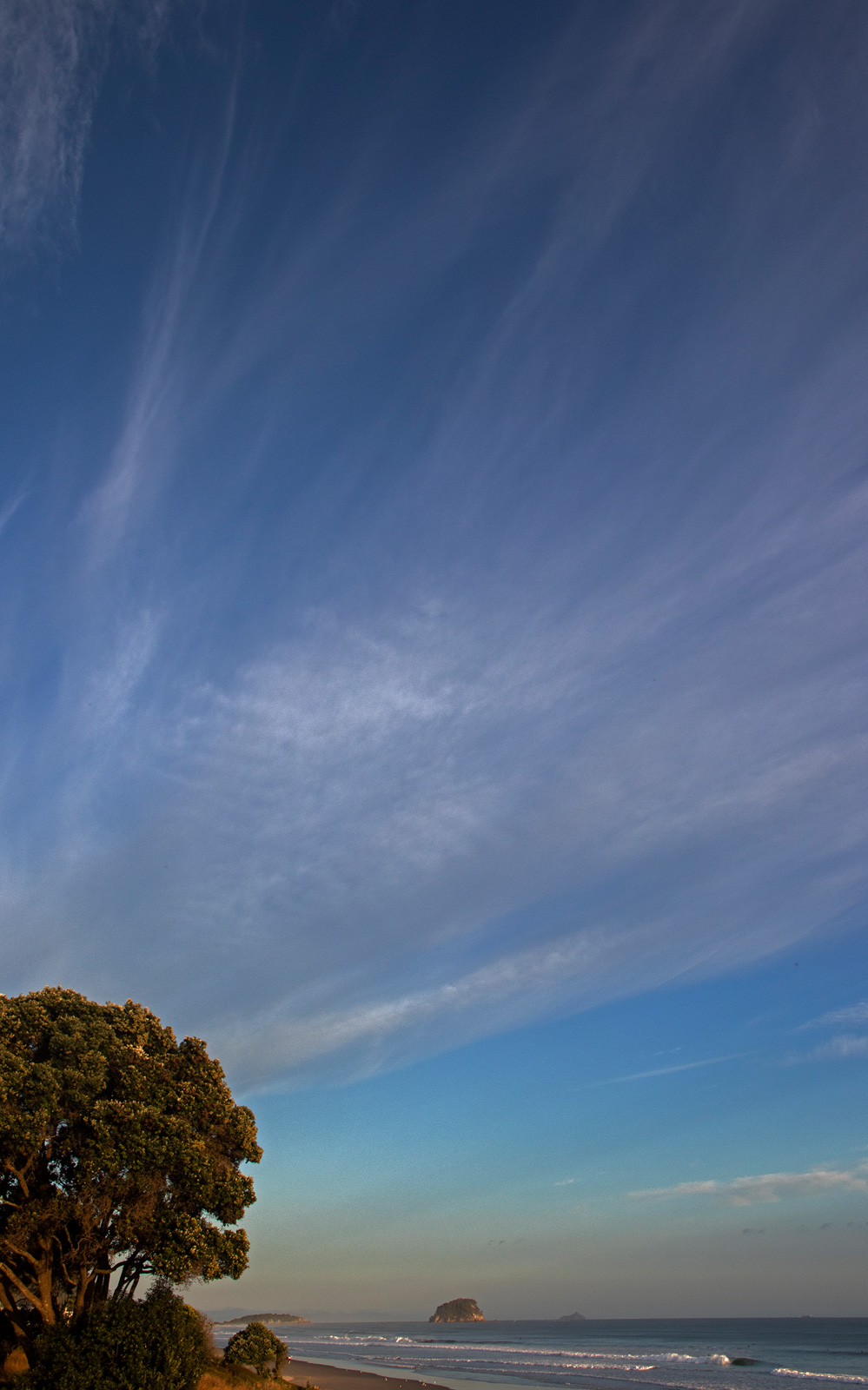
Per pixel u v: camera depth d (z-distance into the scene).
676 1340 184.25
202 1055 33.91
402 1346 142.62
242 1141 32.91
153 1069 30.73
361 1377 60.84
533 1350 127.19
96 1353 26.12
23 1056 28.22
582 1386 63.91
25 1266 30.16
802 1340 177.88
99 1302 29.84
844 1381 70.75
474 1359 101.50
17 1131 26.34
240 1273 30.45
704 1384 67.12
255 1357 38.44
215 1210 31.02
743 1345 157.00
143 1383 26.30
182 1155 28.39
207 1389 31.86
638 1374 77.31
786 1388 62.78
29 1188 29.20
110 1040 31.02
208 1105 31.61
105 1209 28.28
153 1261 28.66
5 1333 30.05
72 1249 28.86
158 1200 29.69
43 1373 25.81
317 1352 118.38
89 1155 27.52
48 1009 31.19
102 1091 29.45
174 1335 28.45
